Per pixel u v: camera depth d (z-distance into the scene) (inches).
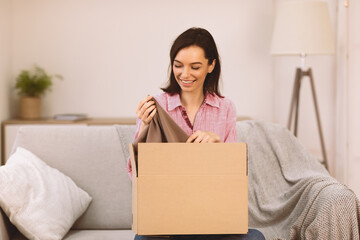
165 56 185.5
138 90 186.1
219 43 185.8
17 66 183.6
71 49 184.5
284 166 102.7
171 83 83.6
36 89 176.6
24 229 85.7
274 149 104.5
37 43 183.6
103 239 90.0
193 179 65.1
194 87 75.8
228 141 84.9
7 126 167.5
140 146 64.4
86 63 185.0
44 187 91.0
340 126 174.6
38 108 176.9
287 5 161.0
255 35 185.9
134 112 186.5
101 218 97.8
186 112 83.7
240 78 187.0
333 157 184.5
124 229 98.2
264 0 185.2
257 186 101.1
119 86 185.9
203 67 75.3
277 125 109.3
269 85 187.2
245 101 187.5
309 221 86.7
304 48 158.7
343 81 170.9
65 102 185.8
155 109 72.3
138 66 185.6
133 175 67.9
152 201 64.9
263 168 103.3
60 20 183.6
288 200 94.9
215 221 65.6
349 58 164.2
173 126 71.6
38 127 102.6
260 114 188.1
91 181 99.4
